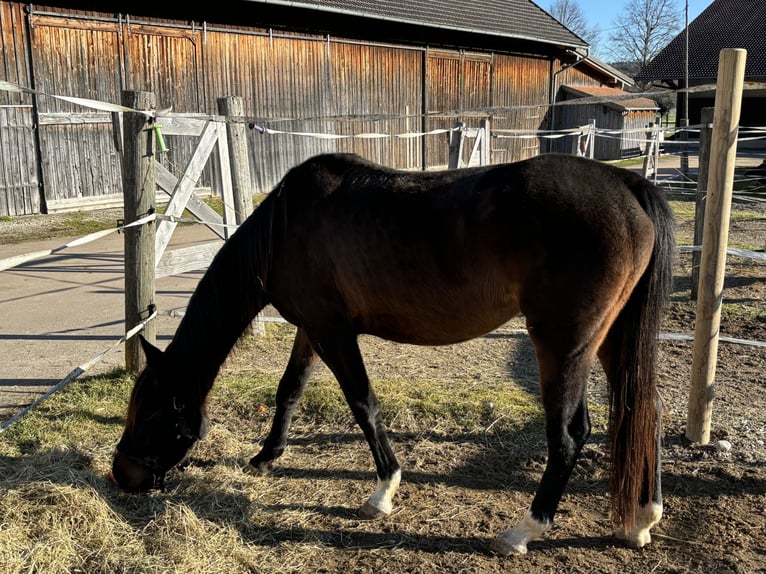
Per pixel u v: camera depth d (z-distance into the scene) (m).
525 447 3.84
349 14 14.98
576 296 2.64
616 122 25.67
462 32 18.59
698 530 3.04
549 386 2.77
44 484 3.14
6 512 2.93
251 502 3.31
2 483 3.24
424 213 2.87
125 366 5.00
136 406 3.21
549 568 2.81
